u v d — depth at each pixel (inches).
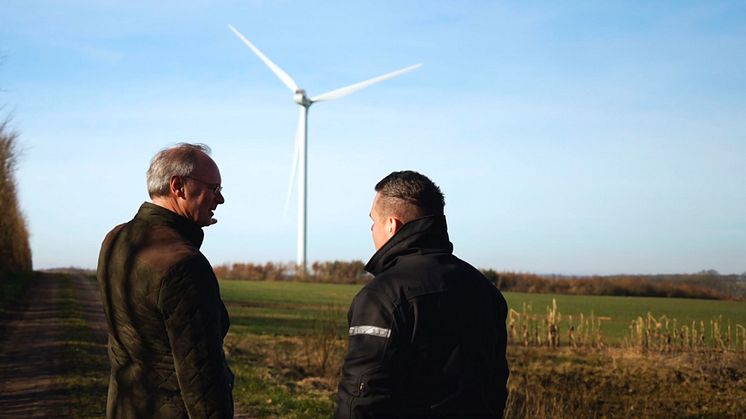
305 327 935.0
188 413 96.0
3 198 1328.7
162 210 106.3
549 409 385.7
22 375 409.4
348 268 2807.6
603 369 673.0
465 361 94.0
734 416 505.4
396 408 90.9
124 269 100.7
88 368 438.0
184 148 110.0
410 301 92.6
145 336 99.3
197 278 97.0
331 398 388.2
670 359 748.6
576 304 1742.1
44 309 897.5
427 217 102.5
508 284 2330.2
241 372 443.5
